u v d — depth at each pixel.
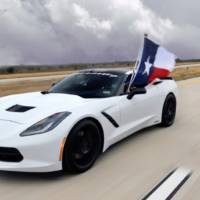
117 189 3.02
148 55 4.92
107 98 4.08
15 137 3.08
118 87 4.45
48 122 3.20
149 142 4.64
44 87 18.22
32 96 4.33
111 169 3.55
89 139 3.54
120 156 4.00
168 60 5.41
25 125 3.20
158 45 5.09
